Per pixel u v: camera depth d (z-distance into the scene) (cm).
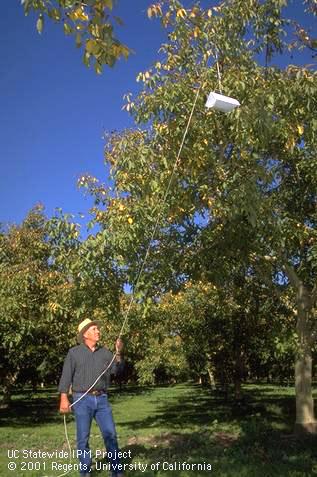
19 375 1794
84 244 844
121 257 844
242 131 701
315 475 657
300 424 1005
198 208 791
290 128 781
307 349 1033
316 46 838
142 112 785
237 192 702
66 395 648
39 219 1892
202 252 898
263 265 1020
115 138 1022
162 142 785
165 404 2050
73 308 1115
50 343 1578
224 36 768
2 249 1759
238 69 774
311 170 921
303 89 765
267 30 836
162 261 884
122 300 1102
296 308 1068
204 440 948
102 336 1486
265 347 1666
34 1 416
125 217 811
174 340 2802
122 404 2142
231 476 650
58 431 1251
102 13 424
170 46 797
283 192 998
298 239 966
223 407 1730
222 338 1764
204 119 745
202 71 767
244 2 777
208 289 1557
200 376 2916
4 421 1529
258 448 844
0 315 1252
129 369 3219
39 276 1371
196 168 748
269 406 1598
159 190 762
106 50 433
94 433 1123
